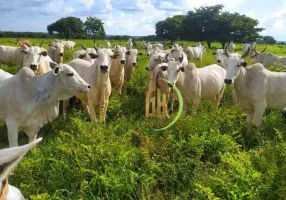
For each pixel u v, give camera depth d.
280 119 7.42
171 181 5.00
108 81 7.34
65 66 5.71
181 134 6.22
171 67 7.79
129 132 6.11
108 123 7.29
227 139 5.84
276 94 6.97
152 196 4.67
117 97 9.45
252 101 7.07
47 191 4.57
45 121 5.88
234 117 7.40
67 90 5.79
